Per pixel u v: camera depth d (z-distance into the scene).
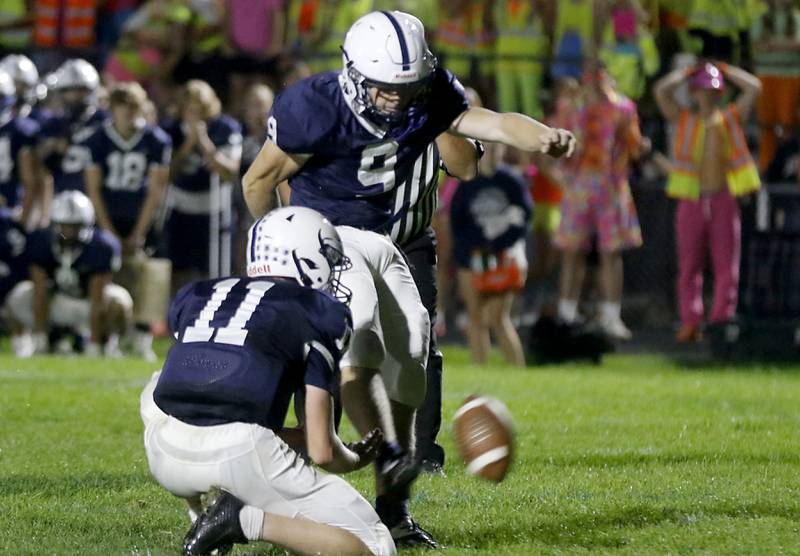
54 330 36.41
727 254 37.78
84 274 35.75
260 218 13.80
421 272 17.48
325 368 12.76
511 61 40.00
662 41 41.16
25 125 37.81
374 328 14.25
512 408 25.52
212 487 12.84
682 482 17.77
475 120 15.03
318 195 15.12
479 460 13.17
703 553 13.59
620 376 32.16
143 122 36.75
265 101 33.03
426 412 18.08
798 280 37.72
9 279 36.94
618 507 15.96
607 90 37.91
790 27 39.91
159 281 36.75
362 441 13.17
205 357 12.78
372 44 14.29
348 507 12.80
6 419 23.64
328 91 14.66
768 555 13.48
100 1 43.78
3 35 43.34
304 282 13.33
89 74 38.31
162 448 12.91
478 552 13.68
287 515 12.78
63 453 20.39
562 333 36.34
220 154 38.25
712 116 37.34
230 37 41.41
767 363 36.94
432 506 16.30
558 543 14.16
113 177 36.50
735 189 37.50
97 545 14.02
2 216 37.03
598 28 40.22
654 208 40.84
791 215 38.66
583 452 20.44
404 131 14.80
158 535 14.55
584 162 37.94
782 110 39.81
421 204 15.48
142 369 31.83
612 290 38.44
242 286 13.17
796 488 17.31
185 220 39.22
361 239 14.88
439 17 40.66
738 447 20.94
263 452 12.67
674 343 39.84
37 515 15.66
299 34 41.25
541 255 40.50
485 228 34.69
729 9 40.16
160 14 41.50
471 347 35.69
